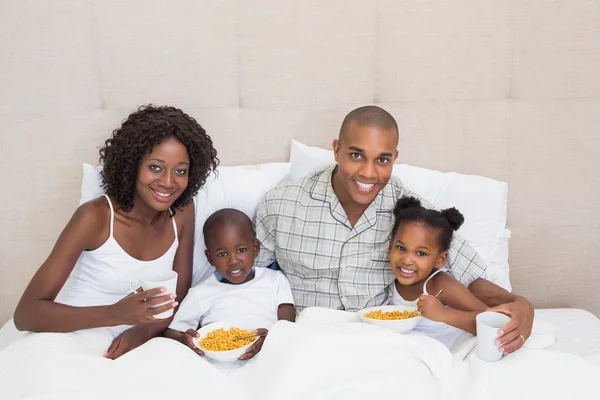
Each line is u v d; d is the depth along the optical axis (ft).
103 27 5.76
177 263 5.43
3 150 5.94
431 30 5.94
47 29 5.72
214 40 5.87
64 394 3.86
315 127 6.13
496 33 5.96
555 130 6.17
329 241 5.42
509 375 4.29
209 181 5.73
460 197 5.82
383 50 5.98
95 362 4.33
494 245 5.77
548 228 6.38
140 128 4.79
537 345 4.82
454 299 5.12
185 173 4.99
